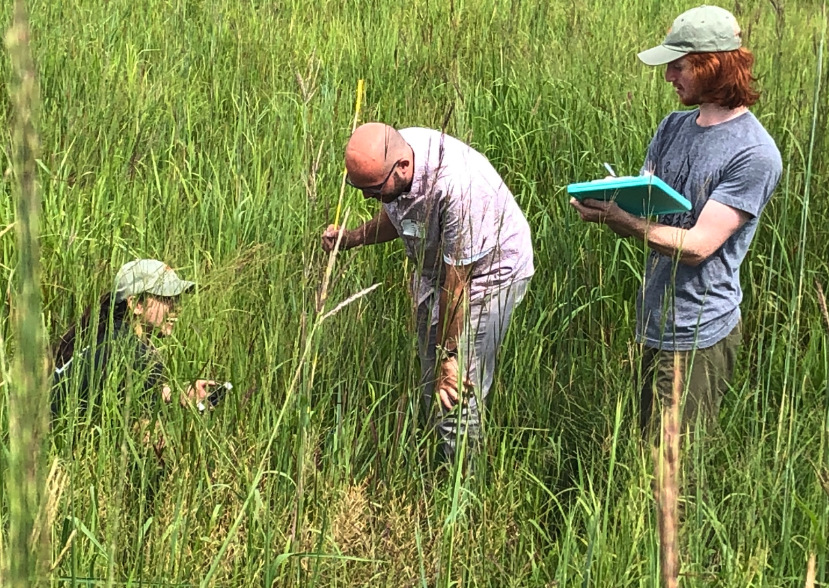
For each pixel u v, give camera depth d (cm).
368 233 355
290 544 232
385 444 288
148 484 253
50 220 369
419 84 556
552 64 558
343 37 671
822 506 240
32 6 610
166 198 402
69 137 446
